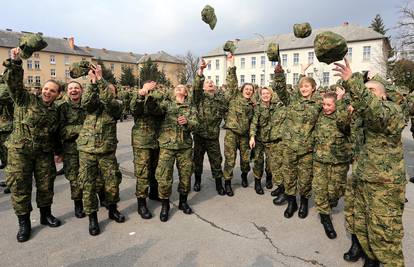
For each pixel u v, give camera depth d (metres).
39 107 3.75
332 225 3.92
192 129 4.38
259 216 4.48
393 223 2.72
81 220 4.33
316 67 44.19
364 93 2.57
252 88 5.38
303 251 3.52
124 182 6.12
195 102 4.96
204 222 4.27
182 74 60.69
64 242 3.71
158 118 4.49
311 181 4.28
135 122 4.41
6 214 4.52
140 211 4.45
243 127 5.27
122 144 10.55
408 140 11.14
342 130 3.76
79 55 62.00
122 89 4.41
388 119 2.58
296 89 4.61
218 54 55.16
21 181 3.66
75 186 4.29
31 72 55.81
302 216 4.42
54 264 3.24
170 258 3.35
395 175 2.69
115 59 73.06
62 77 59.59
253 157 5.47
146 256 3.39
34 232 3.96
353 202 3.29
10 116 5.55
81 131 3.93
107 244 3.66
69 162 4.25
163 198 4.30
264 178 6.43
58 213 4.57
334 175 3.94
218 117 5.31
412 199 5.16
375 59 39.44
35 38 3.25
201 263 3.25
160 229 4.05
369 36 41.03
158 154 4.75
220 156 5.38
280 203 4.95
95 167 3.90
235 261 3.30
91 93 3.71
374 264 3.09
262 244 3.67
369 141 2.82
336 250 3.54
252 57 51.62
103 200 4.82
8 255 3.41
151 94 4.04
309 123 4.16
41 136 3.76
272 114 5.22
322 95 4.37
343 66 2.67
